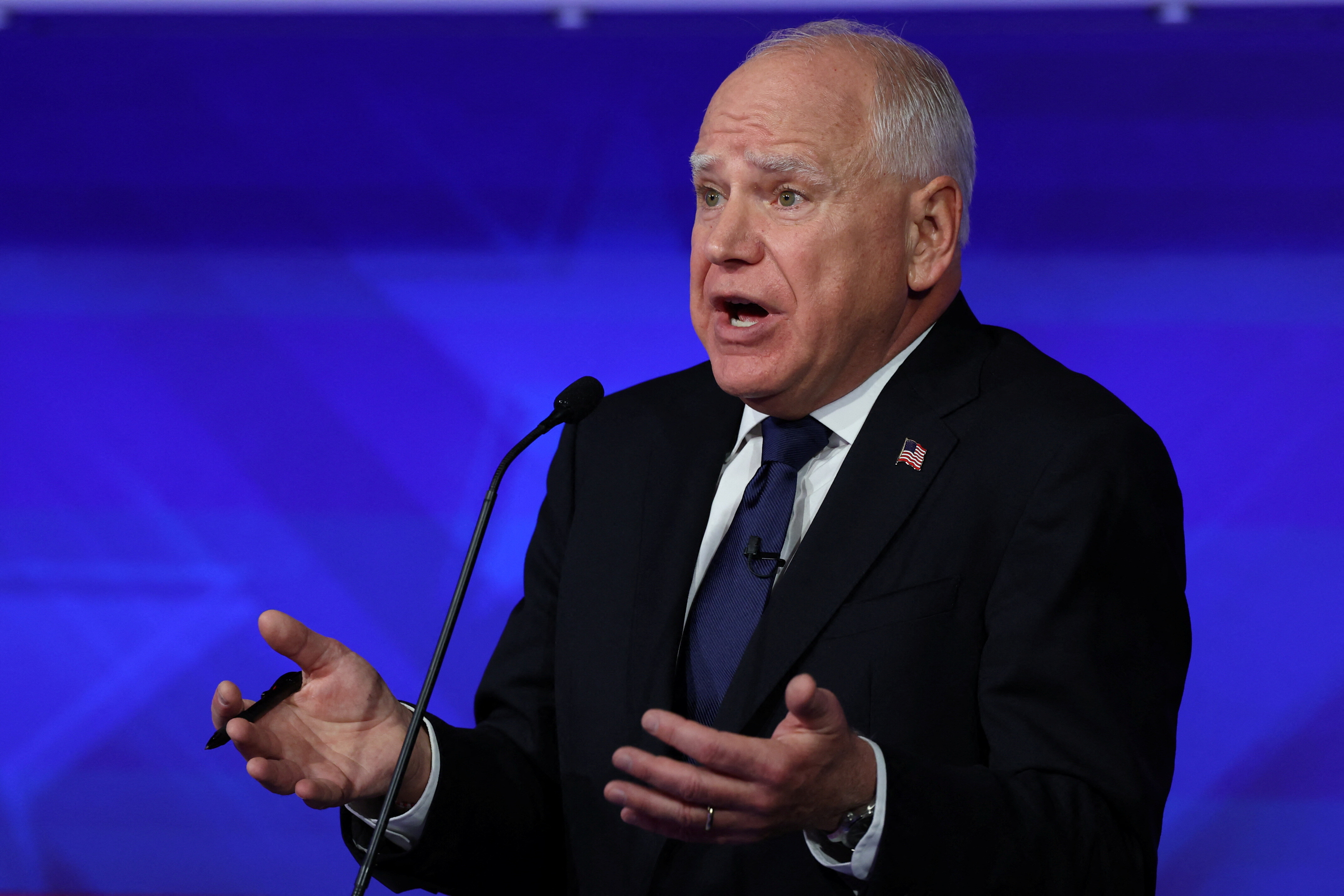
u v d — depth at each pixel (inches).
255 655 510.9
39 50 519.5
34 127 521.0
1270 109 475.5
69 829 509.0
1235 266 476.4
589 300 507.5
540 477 507.8
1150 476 187.6
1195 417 475.8
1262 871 465.4
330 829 510.3
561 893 210.2
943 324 209.6
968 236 210.2
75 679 513.0
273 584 512.1
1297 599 468.4
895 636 181.0
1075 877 160.4
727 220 192.2
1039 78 484.1
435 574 506.6
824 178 189.9
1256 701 467.8
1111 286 481.4
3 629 515.2
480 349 510.9
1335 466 469.7
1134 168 481.1
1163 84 479.8
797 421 205.8
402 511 509.4
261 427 515.2
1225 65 477.1
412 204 513.7
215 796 509.0
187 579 513.7
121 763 510.3
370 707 180.2
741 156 192.7
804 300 190.7
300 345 515.8
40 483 517.7
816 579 187.3
